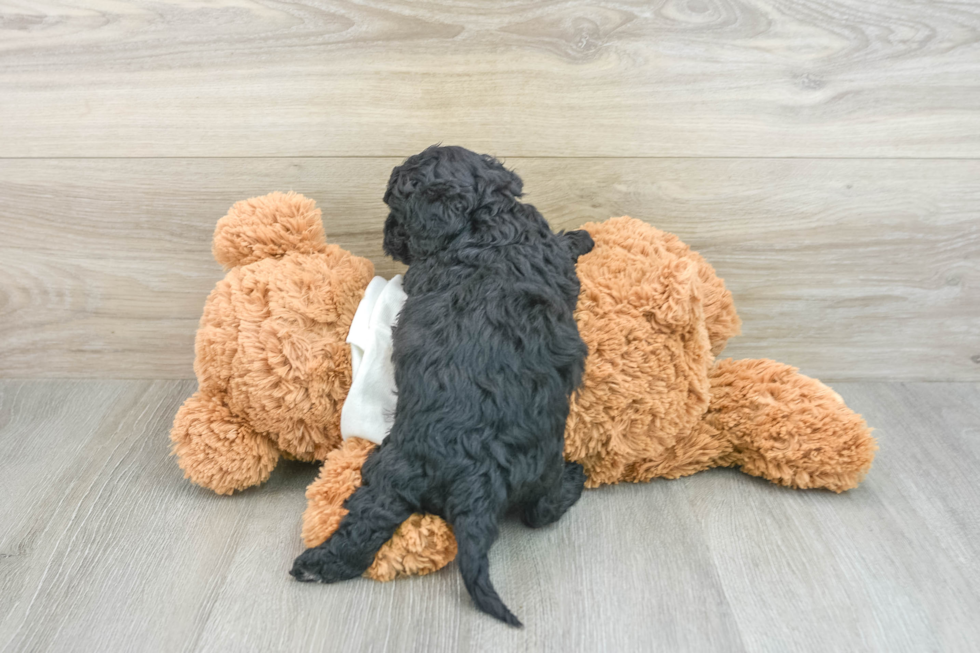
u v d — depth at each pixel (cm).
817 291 144
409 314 103
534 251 104
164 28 127
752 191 137
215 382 114
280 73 129
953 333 148
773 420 117
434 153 109
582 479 114
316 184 136
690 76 129
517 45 127
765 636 89
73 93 131
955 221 139
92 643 89
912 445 131
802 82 129
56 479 121
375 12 125
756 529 109
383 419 108
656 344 109
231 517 112
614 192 137
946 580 98
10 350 151
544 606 94
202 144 134
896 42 127
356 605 95
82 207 139
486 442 94
